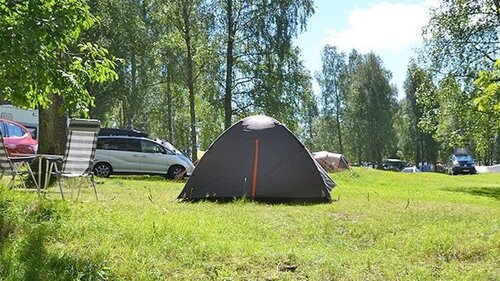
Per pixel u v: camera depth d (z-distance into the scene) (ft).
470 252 19.52
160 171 64.08
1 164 28.63
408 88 203.00
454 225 25.13
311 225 25.58
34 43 19.99
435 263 18.65
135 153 63.62
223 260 18.04
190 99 96.78
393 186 66.33
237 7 93.50
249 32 92.53
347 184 63.52
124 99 102.06
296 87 92.38
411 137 205.57
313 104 99.14
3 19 20.66
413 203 36.88
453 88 76.54
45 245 18.65
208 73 96.12
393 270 17.53
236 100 94.17
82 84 24.18
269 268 17.53
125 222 22.00
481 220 26.99
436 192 57.62
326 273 17.06
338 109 197.06
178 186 47.01
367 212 30.01
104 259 17.26
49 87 22.89
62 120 42.50
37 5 20.81
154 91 127.75
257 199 37.17
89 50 25.18
